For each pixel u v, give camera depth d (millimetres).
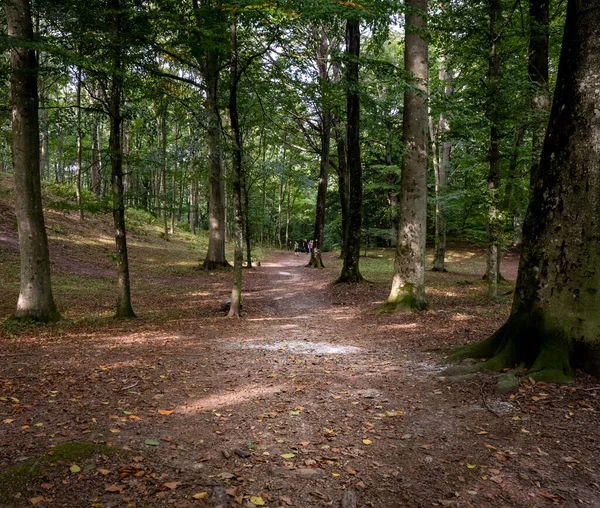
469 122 10578
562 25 12281
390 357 7008
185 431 4027
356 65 12953
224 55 11406
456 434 4016
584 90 5055
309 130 25625
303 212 51812
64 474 3010
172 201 11883
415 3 10922
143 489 2934
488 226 13000
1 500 2672
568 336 5137
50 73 9648
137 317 11344
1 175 26250
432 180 25719
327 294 15859
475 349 6184
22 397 4734
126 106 10508
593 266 5082
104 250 20938
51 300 10430
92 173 26922
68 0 8898
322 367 6484
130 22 9930
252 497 2934
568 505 2898
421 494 3041
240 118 15352
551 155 5375
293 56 10500
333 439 3943
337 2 7918
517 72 11164
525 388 4852
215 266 22000
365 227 33375
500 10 11203
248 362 6801
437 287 16203
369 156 27469
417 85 11031
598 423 4004
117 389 5211
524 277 5641
